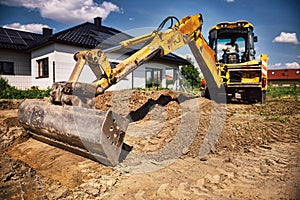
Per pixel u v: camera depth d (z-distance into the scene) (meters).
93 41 13.97
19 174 3.19
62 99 3.68
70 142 3.58
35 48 13.71
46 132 3.86
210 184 2.90
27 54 15.31
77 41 13.09
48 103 4.04
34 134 4.36
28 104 4.38
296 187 2.78
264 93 8.94
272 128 5.24
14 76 14.21
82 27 15.53
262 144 4.37
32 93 11.17
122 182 2.98
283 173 3.17
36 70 14.33
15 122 5.50
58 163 3.45
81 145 3.41
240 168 3.35
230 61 9.39
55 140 3.93
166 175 3.16
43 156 3.74
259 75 8.77
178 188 2.81
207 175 3.14
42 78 13.61
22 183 2.96
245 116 6.61
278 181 2.94
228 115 6.60
